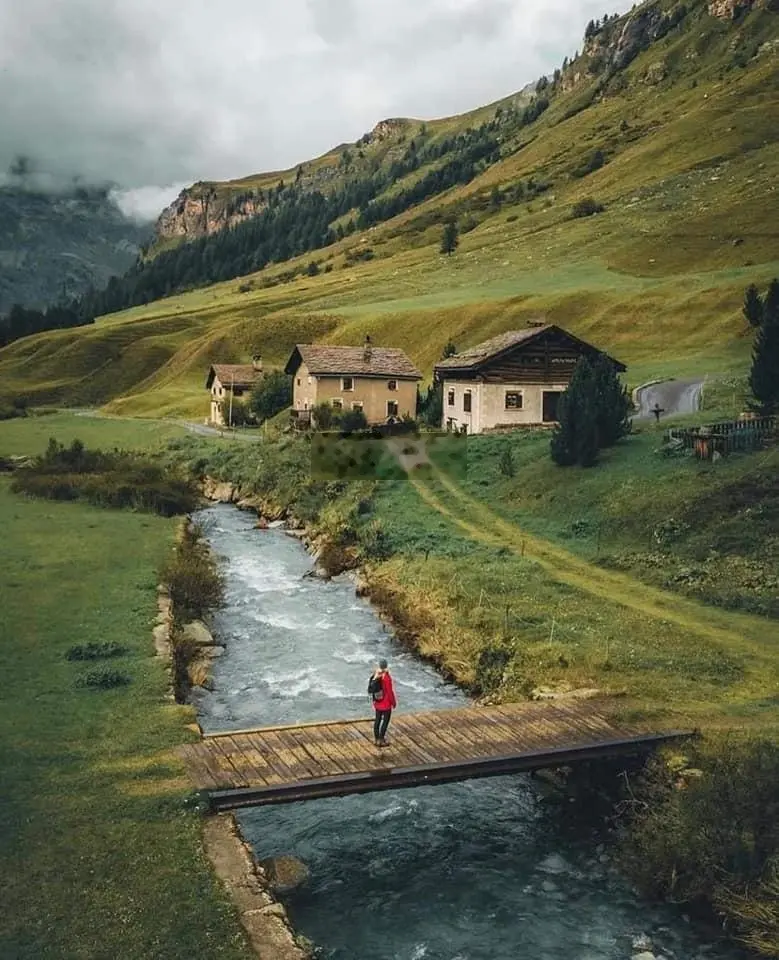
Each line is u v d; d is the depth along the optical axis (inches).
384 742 766.5
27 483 2230.6
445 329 4330.7
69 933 499.8
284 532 1942.7
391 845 694.5
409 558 1455.5
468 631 1108.5
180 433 3339.1
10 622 1091.9
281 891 610.9
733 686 899.4
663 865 620.4
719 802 623.5
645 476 1630.2
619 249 5196.9
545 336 2458.2
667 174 6929.1
